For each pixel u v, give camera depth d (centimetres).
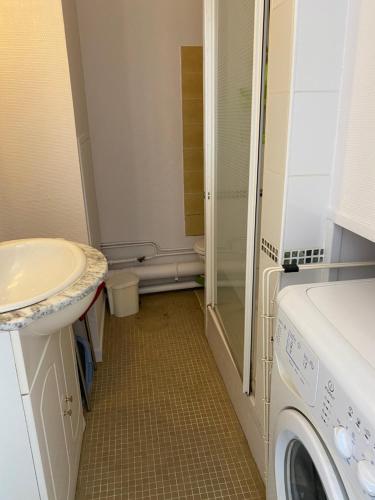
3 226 190
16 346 92
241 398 174
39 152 184
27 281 129
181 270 295
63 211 194
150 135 272
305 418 85
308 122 108
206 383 207
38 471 105
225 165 186
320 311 89
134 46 252
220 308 217
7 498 106
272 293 128
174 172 284
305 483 104
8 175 184
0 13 164
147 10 247
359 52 97
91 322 217
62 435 131
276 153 117
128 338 248
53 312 95
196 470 157
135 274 281
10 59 170
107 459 162
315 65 103
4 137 179
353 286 102
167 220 295
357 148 101
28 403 98
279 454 103
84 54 248
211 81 192
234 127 166
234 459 161
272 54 115
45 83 175
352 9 98
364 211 100
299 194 115
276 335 100
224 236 197
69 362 151
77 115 195
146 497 146
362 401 64
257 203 139
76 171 189
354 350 74
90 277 110
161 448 167
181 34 255
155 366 221
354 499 66
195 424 180
